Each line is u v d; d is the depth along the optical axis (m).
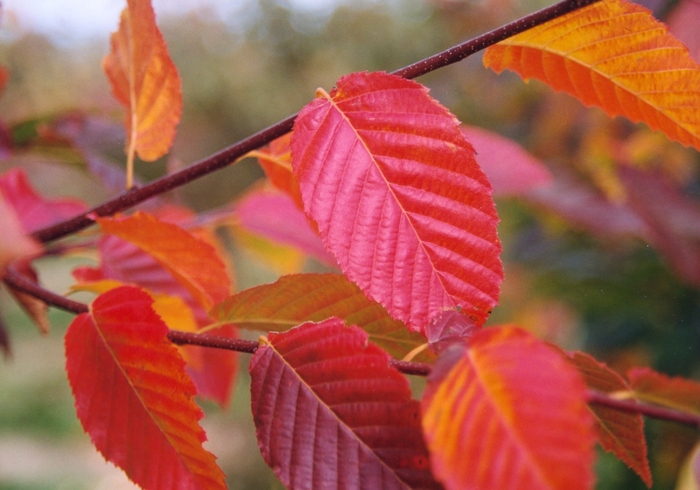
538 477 0.30
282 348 0.37
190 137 3.20
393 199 0.36
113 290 0.39
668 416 0.35
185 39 3.61
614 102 0.41
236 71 3.62
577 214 0.84
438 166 0.36
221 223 0.62
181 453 0.38
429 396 0.31
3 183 0.59
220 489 0.38
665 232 0.77
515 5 1.58
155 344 0.38
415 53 2.92
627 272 0.98
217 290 0.46
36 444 3.10
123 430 0.39
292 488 0.35
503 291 1.46
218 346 0.39
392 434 0.35
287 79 3.67
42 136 0.63
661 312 0.98
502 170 0.64
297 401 0.36
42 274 2.60
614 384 0.38
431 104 0.37
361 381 0.36
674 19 0.52
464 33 1.61
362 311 0.39
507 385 0.31
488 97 1.45
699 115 0.39
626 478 1.02
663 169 1.12
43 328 0.53
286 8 3.57
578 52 0.40
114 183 0.65
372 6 3.26
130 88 0.44
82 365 0.39
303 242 0.60
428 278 0.36
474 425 0.31
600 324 1.11
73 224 0.45
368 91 0.37
